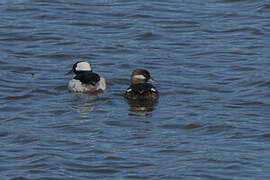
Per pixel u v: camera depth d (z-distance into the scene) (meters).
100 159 17.44
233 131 19.44
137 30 31.00
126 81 25.02
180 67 26.48
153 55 27.97
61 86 24.33
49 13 33.22
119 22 32.09
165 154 17.77
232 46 28.88
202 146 18.33
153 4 34.59
